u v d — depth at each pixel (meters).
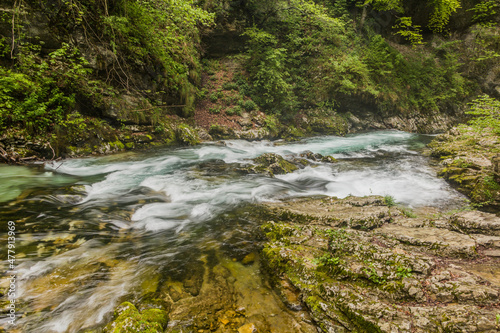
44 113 8.88
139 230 5.27
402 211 6.00
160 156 10.87
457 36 25.81
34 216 5.21
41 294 3.40
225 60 18.28
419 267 3.54
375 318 2.89
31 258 4.02
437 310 2.91
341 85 18.34
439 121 22.27
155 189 7.54
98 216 5.55
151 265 4.18
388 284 3.34
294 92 18.52
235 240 5.05
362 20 22.06
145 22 11.09
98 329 2.99
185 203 6.70
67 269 3.89
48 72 9.11
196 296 3.56
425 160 11.72
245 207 6.59
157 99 12.89
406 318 2.86
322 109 18.97
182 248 4.71
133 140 11.54
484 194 6.73
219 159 10.97
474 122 9.16
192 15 11.25
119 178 8.12
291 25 19.08
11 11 8.23
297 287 3.67
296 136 17.02
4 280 3.51
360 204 6.25
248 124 15.58
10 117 8.24
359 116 20.56
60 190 6.48
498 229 4.76
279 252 4.27
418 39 24.23
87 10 9.85
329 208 6.15
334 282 3.51
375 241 4.51
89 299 3.40
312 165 10.87
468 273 3.52
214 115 15.64
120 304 3.30
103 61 10.52
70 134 9.56
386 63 20.48
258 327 3.09
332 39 19.88
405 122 21.30
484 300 3.01
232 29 17.31
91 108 10.49
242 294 3.63
